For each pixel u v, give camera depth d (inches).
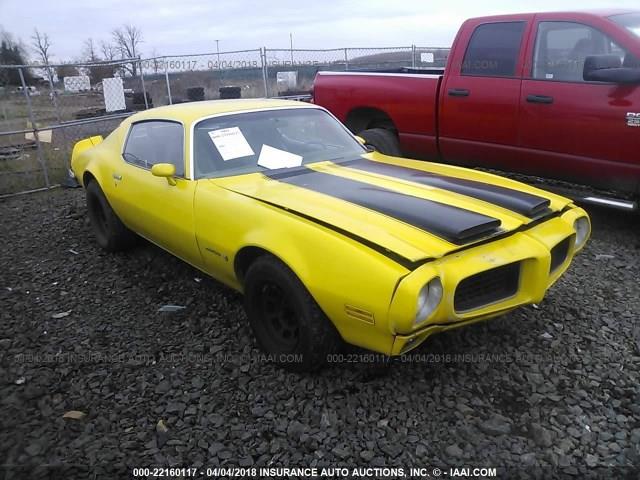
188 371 133.3
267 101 191.0
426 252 106.4
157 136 177.0
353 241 111.3
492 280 117.1
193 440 109.4
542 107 212.2
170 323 157.5
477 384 123.7
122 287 184.1
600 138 199.0
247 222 131.3
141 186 173.8
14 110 653.9
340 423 112.0
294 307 120.6
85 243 230.7
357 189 138.0
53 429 114.1
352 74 280.2
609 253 197.3
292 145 170.9
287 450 105.7
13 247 230.8
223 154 159.2
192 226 150.1
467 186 141.7
